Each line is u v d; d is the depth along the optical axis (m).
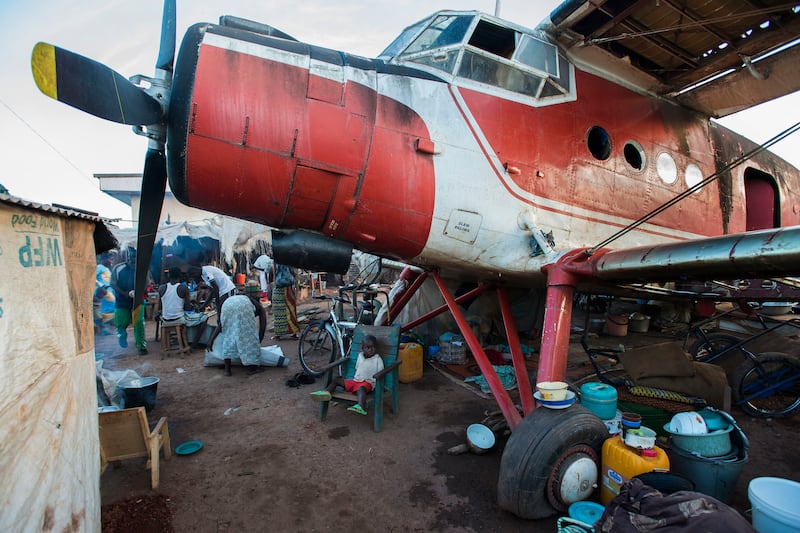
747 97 4.68
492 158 3.42
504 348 5.88
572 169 3.78
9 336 1.40
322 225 3.24
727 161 5.29
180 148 2.72
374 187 3.08
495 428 3.44
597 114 4.04
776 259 2.20
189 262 13.66
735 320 6.05
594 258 3.20
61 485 1.60
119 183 18.27
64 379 1.70
